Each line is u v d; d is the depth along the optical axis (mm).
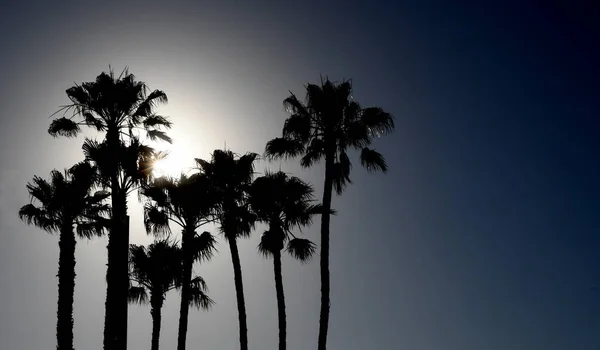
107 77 36156
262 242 33844
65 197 32938
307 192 33938
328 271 31281
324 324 30578
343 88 33750
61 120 36125
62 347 31406
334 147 33000
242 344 32906
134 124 36969
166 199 35250
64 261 32469
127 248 31469
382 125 33250
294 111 34094
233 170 35125
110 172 34094
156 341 34406
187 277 34344
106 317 30250
